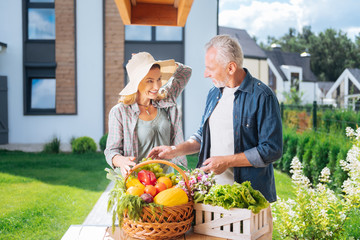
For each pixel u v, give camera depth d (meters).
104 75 12.70
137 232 1.65
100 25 12.63
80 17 12.62
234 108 2.22
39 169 8.34
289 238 3.59
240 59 2.14
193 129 12.45
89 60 12.69
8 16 12.67
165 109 2.52
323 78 54.88
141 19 3.53
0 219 4.84
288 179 7.03
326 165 5.87
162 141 2.46
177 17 3.53
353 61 54.19
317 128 7.73
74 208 5.38
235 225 1.68
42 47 12.75
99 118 12.78
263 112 2.12
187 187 1.75
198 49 12.45
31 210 5.24
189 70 2.71
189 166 8.21
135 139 2.39
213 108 2.38
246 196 1.69
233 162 2.04
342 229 3.49
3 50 12.66
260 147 2.06
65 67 12.71
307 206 3.58
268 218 1.85
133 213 1.60
